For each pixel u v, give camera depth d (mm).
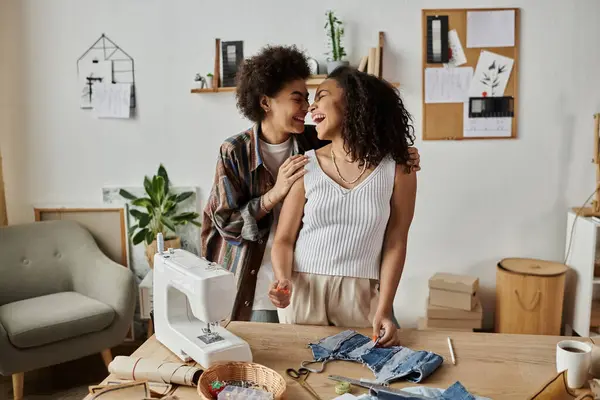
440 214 3682
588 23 3475
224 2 3588
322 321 1783
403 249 1752
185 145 3738
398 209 1729
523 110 3559
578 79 3518
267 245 2131
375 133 1638
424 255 3729
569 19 3475
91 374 3336
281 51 2000
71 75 3738
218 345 1513
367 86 1645
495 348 1621
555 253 3670
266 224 2113
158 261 1705
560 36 3492
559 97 3537
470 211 3668
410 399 1286
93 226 3832
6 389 3168
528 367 1511
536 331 3355
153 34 3656
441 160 3631
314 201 1718
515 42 3498
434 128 3594
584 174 3590
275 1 3561
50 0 3686
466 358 1563
